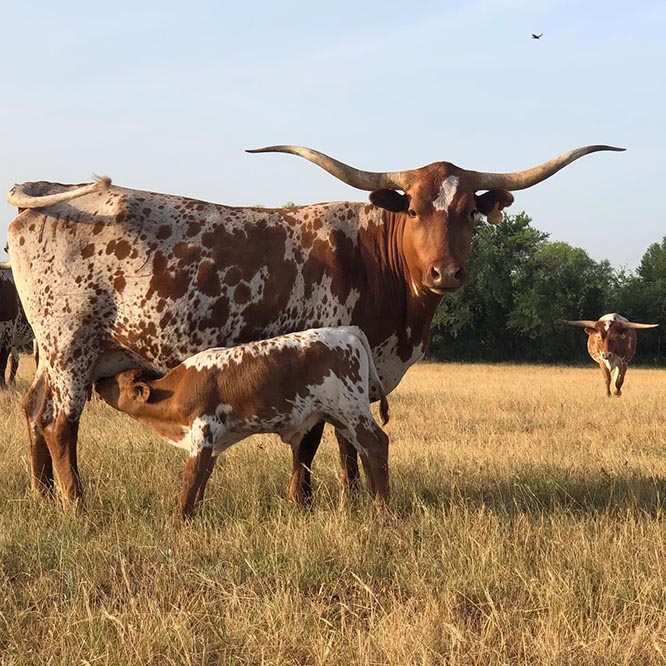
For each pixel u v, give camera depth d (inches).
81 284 263.7
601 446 388.5
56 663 154.7
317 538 218.4
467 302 2114.9
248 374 244.1
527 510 250.2
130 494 265.6
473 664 155.4
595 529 228.1
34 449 278.8
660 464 334.0
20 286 272.2
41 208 268.2
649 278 2293.3
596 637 162.6
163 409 252.1
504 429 456.1
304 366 243.6
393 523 232.7
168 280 260.2
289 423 249.0
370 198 267.6
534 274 2121.1
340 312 270.8
